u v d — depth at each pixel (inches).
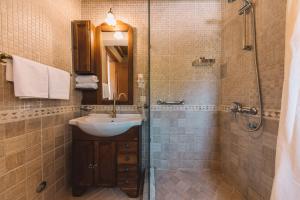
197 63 89.7
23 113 52.5
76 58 81.9
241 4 70.7
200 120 91.0
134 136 71.1
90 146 71.6
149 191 71.9
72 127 71.7
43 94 55.3
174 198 69.4
